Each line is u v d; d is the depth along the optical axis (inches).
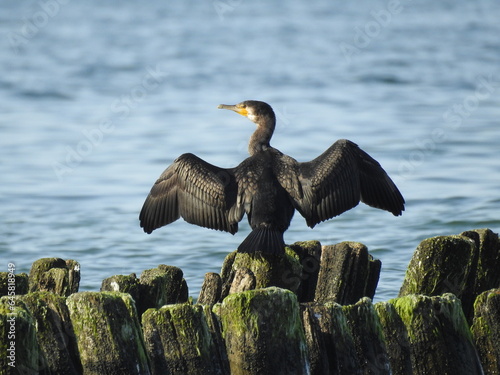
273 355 297.1
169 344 300.2
